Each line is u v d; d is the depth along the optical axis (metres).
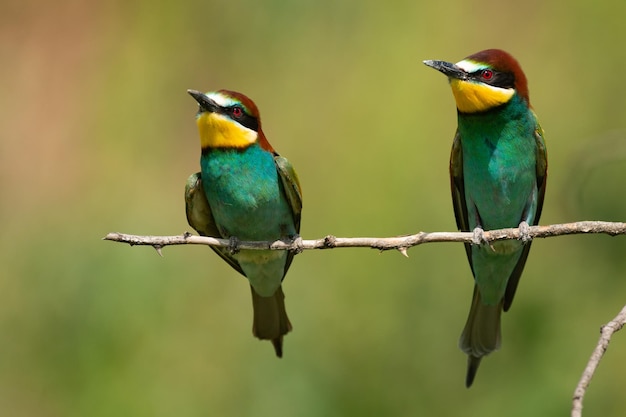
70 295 12.26
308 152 13.68
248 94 14.66
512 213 9.52
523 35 14.36
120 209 13.92
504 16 14.48
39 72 15.76
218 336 12.08
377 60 14.30
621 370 11.70
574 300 12.16
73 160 15.01
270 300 9.82
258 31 14.92
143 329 11.96
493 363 11.80
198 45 15.06
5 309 12.36
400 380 11.68
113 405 11.56
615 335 11.83
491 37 14.40
